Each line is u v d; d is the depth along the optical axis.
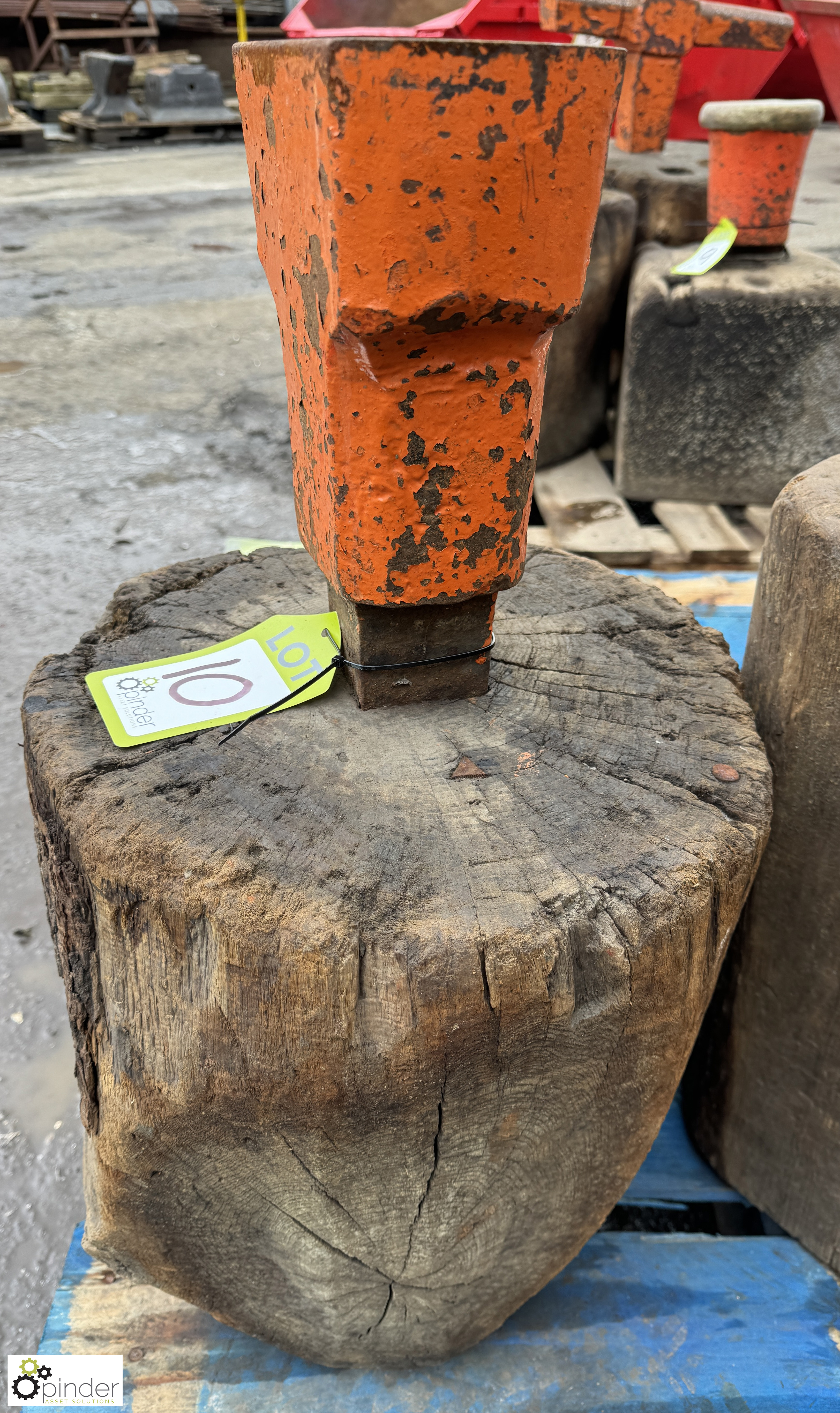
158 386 4.45
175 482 3.61
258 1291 1.09
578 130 0.73
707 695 1.09
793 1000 1.23
